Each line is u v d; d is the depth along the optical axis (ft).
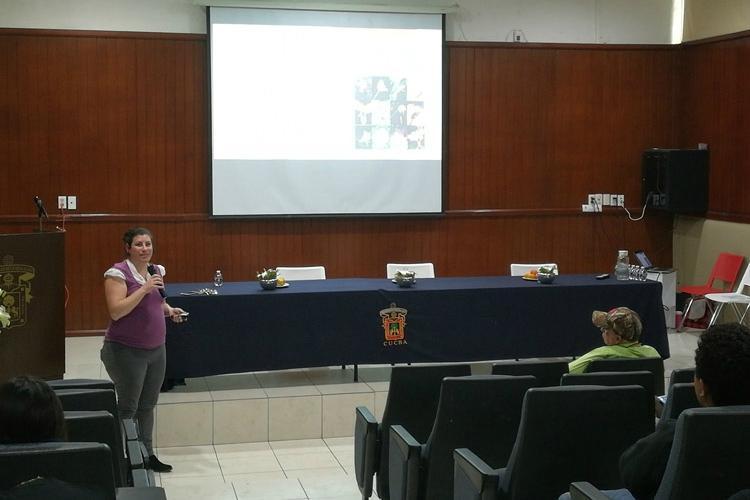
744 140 28.32
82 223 27.66
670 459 7.64
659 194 30.42
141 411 17.03
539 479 9.96
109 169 27.68
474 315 21.57
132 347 16.40
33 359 18.47
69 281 27.71
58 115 27.20
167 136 28.02
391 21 29.09
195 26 28.09
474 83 30.01
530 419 9.75
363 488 13.79
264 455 18.90
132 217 27.89
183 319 17.88
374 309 21.04
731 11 28.89
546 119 30.58
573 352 22.18
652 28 31.35
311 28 28.60
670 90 31.50
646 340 22.62
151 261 28.19
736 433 7.41
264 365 20.53
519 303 21.80
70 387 11.93
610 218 31.42
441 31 29.43
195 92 28.09
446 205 30.09
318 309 20.75
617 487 10.06
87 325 27.89
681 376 11.85
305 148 28.89
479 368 22.88
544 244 30.96
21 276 18.20
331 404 20.16
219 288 21.27
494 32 30.14
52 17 27.02
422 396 13.25
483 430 11.42
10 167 27.02
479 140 30.19
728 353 7.69
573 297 22.12
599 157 31.09
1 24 26.71
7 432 7.38
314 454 18.98
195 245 28.50
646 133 31.40
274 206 28.86
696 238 30.91
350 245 29.60
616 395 9.83
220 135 28.27
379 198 29.55
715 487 7.54
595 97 30.91
